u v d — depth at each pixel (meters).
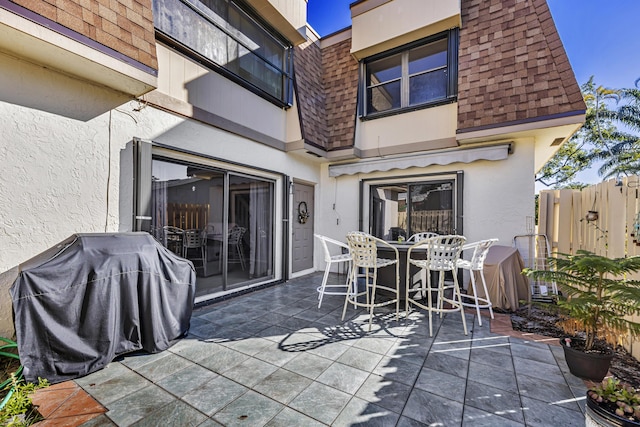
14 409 1.81
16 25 2.27
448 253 3.52
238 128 4.91
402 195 6.28
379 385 2.31
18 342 2.14
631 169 12.58
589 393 1.73
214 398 2.14
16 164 2.70
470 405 2.07
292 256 6.49
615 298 2.26
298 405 2.06
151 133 3.72
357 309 4.27
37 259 2.59
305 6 6.00
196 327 3.51
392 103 6.22
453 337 3.27
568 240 4.93
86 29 2.70
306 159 6.75
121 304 2.71
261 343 3.07
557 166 15.91
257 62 5.29
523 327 3.59
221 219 4.80
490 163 5.27
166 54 3.89
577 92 4.16
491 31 4.98
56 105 2.93
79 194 3.10
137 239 2.94
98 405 2.05
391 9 5.78
